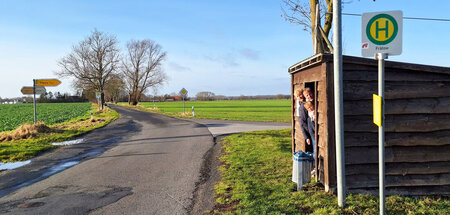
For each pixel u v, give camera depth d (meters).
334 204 4.34
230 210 4.36
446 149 4.83
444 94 4.84
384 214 3.50
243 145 10.05
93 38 44.34
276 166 6.93
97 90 46.19
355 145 4.78
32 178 6.91
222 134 13.54
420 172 4.81
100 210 4.66
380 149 3.45
